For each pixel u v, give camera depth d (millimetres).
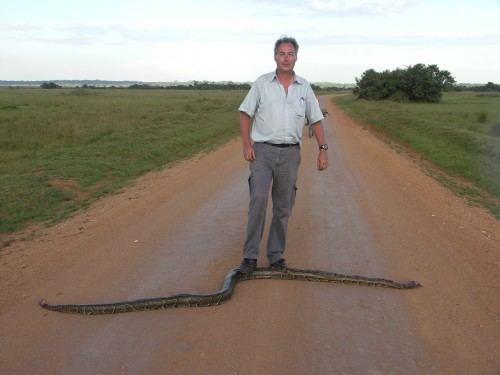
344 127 30891
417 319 4777
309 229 7840
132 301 4863
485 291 5500
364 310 4961
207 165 15062
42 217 8859
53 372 3803
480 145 18875
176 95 83875
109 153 16406
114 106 43906
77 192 11250
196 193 10688
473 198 11023
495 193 11617
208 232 7637
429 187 11977
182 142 20219
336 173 13477
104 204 9820
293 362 3984
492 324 4691
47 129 23078
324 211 9047
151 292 5344
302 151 17953
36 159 15656
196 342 4281
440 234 7762
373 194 10758
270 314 4836
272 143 5492
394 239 7406
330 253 6695
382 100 76312
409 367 3941
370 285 5613
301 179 12398
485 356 4121
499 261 6547
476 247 7141
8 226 8117
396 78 76250
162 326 4566
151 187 11531
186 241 7184
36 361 3955
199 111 38625
